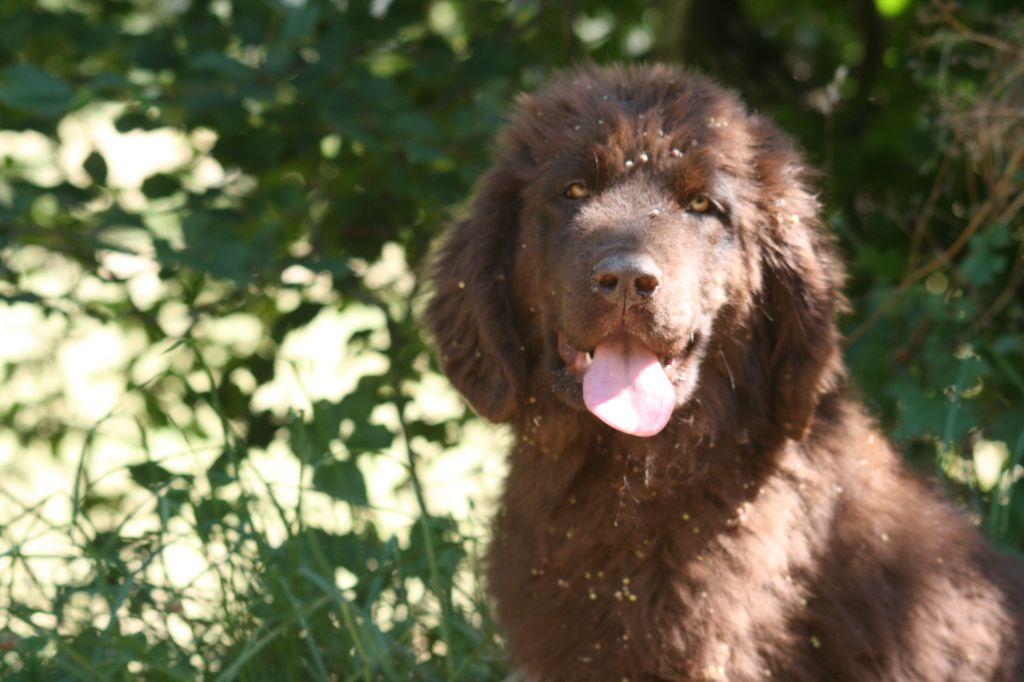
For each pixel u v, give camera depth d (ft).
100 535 26.18
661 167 19.69
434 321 21.62
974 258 26.94
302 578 22.74
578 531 19.71
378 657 21.15
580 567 19.66
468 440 31.50
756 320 20.27
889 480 20.88
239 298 31.91
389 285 32.17
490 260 20.90
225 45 28.53
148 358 33.78
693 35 36.37
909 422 26.07
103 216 28.22
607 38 37.24
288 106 28.73
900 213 31.35
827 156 31.71
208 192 29.81
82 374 38.50
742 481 19.66
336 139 30.30
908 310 28.73
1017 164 27.20
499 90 31.65
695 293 19.08
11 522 22.80
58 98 26.21
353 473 26.22
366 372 31.86
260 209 29.48
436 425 31.32
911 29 31.60
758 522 19.16
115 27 29.37
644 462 19.70
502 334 20.76
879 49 33.91
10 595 22.20
